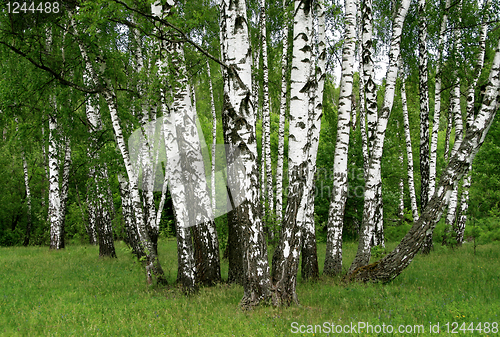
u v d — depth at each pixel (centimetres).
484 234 1388
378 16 1479
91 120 1231
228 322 557
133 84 998
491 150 1739
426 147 1372
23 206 2666
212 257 852
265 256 629
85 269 1120
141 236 877
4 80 918
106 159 1010
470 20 1262
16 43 888
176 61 752
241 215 626
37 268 1138
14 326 582
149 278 863
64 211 1791
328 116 1516
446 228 1330
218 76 1681
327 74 1251
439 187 786
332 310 610
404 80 1572
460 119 1211
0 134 1777
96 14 625
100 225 1419
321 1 888
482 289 707
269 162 1516
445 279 820
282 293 627
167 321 583
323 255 1384
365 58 1012
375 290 731
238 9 619
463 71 1194
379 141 888
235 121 624
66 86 975
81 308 675
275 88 1631
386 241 1938
